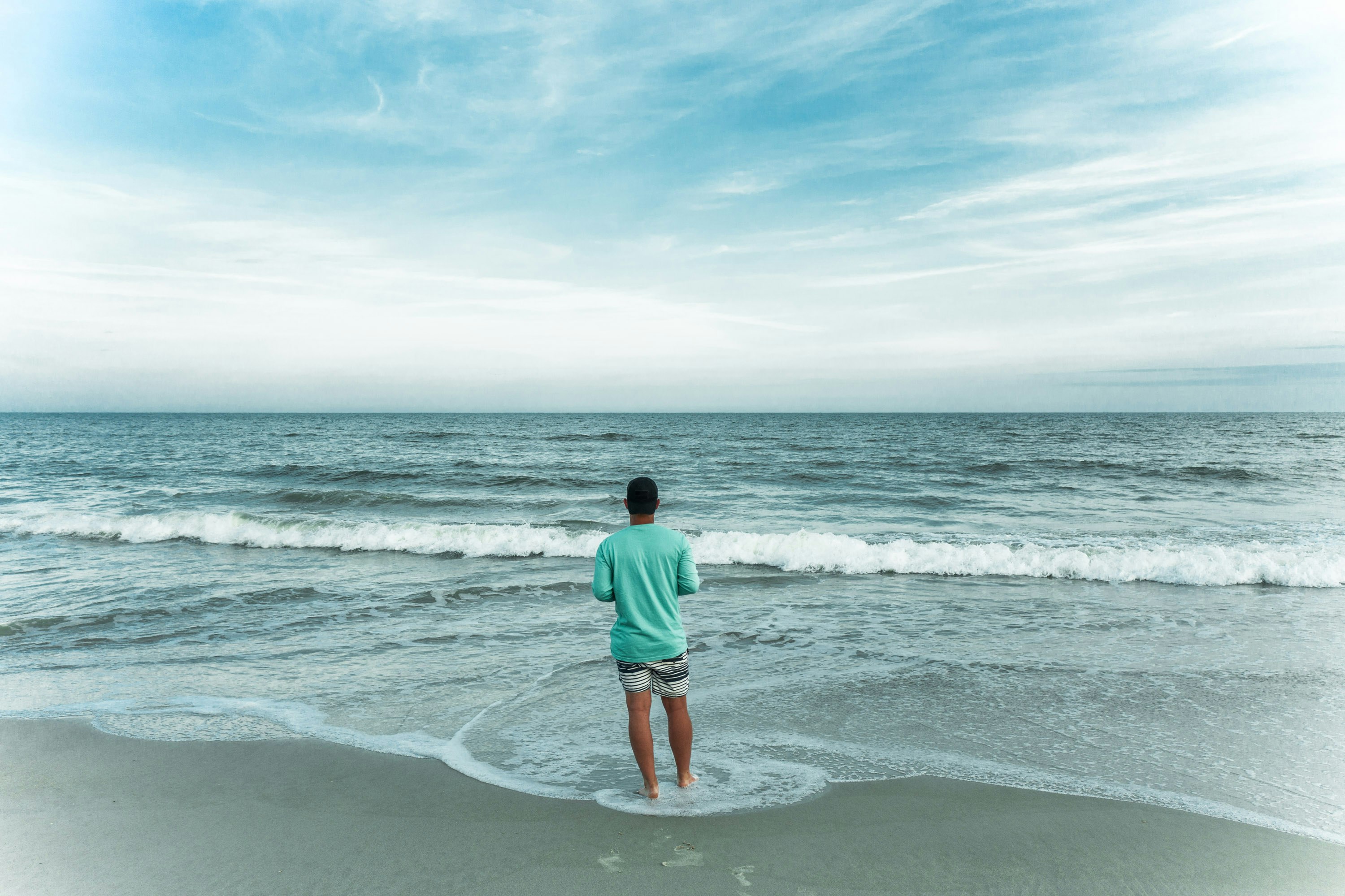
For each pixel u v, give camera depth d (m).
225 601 8.07
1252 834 3.10
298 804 3.41
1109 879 2.74
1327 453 33.25
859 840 3.04
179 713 4.73
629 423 90.69
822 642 6.46
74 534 13.12
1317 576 8.91
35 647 6.37
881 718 4.60
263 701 4.98
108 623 7.19
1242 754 3.98
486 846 2.99
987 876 2.76
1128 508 16.75
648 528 3.54
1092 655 6.02
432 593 8.42
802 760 3.93
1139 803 3.39
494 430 65.56
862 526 14.16
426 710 4.80
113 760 3.95
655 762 3.95
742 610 7.77
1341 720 4.51
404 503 17.95
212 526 12.75
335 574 9.81
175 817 3.28
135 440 50.19
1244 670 5.56
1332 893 2.66
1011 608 7.82
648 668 3.44
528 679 5.47
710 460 31.36
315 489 20.28
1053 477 23.70
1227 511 16.30
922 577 9.60
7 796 3.51
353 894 2.63
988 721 4.52
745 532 13.02
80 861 2.88
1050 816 3.26
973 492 19.88
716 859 2.88
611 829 3.13
